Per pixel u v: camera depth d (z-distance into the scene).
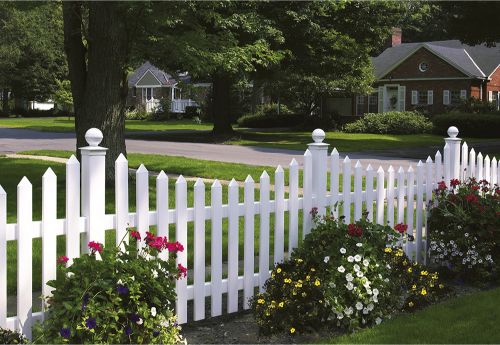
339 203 5.07
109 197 8.84
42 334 3.12
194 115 49.34
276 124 38.66
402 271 4.61
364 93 35.56
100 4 9.23
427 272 4.84
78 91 9.90
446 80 37.00
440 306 4.68
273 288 4.20
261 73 24.33
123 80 9.89
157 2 8.64
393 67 38.75
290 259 4.56
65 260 3.28
